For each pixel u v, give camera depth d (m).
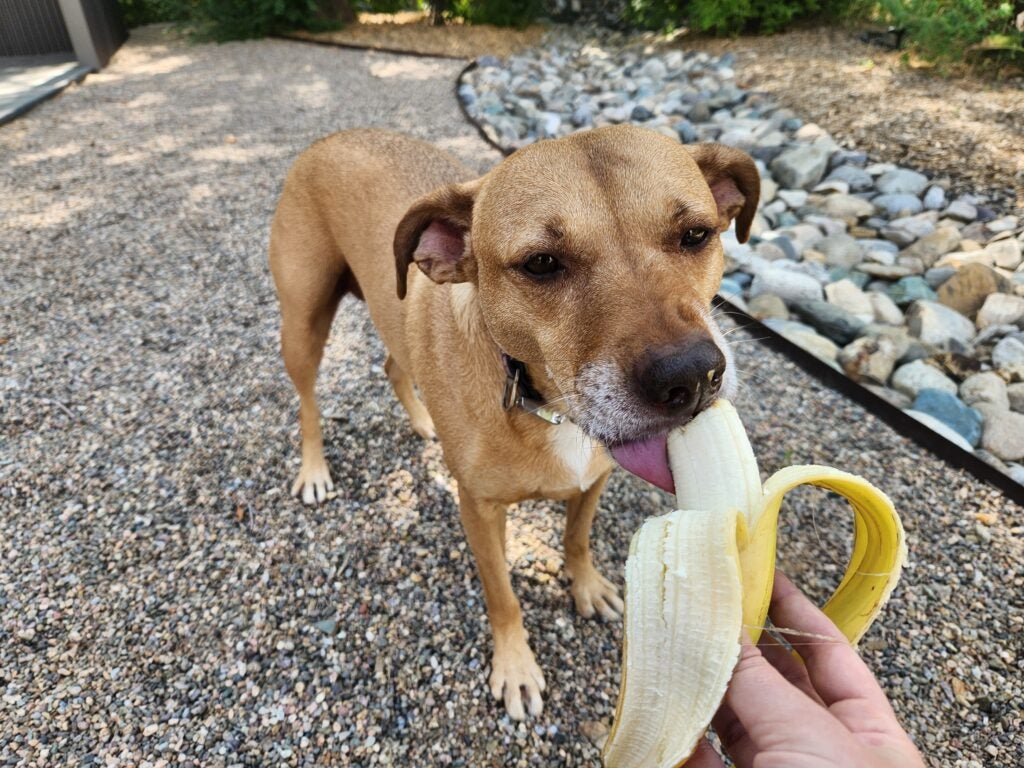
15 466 0.62
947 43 1.29
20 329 0.82
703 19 1.73
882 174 1.00
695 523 0.24
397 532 0.56
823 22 1.76
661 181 0.34
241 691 0.45
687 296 0.31
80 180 1.22
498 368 0.38
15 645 0.47
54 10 1.97
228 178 1.21
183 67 1.96
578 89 1.53
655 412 0.29
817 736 0.22
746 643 0.25
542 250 0.33
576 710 0.44
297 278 0.57
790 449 0.61
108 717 0.43
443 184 0.52
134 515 0.57
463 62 1.87
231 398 0.71
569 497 0.43
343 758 0.41
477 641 0.48
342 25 2.28
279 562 0.53
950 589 0.49
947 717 0.42
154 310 0.85
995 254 0.80
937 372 0.66
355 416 0.68
